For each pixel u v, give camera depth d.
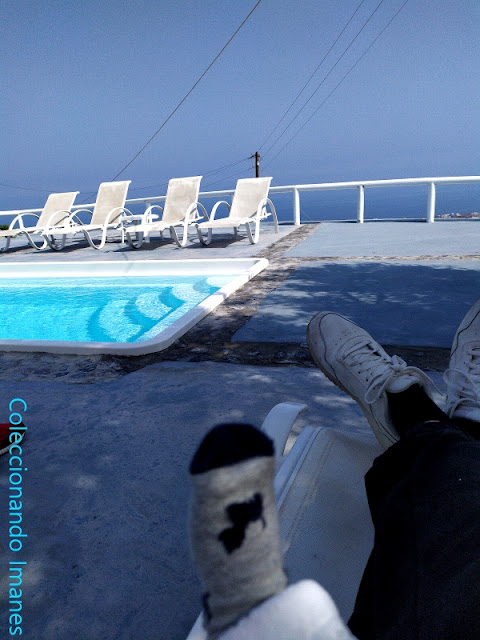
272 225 10.84
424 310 3.82
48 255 8.42
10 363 3.17
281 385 2.59
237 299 4.48
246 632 0.31
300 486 1.08
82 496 1.77
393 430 1.14
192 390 2.59
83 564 1.46
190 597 1.33
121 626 1.25
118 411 2.40
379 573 0.72
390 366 1.24
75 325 4.91
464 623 0.58
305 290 4.64
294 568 0.90
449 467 0.77
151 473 1.88
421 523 0.71
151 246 8.58
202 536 0.34
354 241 7.58
